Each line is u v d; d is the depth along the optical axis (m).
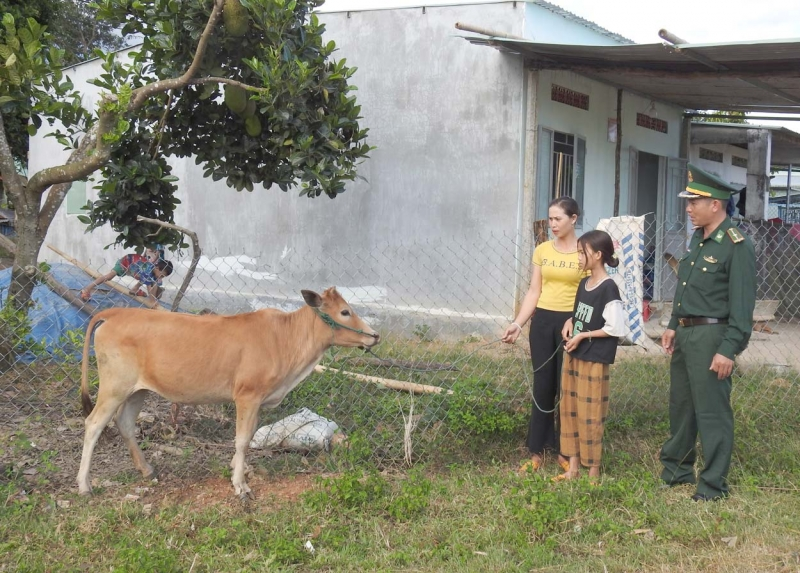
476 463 5.73
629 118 12.32
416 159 10.41
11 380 6.48
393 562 4.19
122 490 5.05
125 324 4.99
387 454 5.75
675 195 13.88
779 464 5.75
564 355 5.44
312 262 11.26
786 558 4.25
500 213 9.90
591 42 11.22
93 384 6.04
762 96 11.53
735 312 4.91
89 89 14.15
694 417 5.28
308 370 5.32
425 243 10.41
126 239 6.96
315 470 5.53
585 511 4.75
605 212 11.87
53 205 6.81
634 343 6.38
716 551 4.34
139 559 3.94
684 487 5.32
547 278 5.59
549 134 10.38
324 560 4.18
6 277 7.35
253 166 7.36
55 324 7.02
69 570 3.93
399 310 10.45
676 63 9.02
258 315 5.19
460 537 4.48
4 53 5.89
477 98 9.99
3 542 4.21
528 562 4.16
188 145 7.33
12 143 17.14
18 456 5.39
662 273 13.12
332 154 7.03
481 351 8.74
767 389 7.41
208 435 6.20
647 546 4.39
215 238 12.09
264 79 6.31
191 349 4.97
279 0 6.25
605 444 6.08
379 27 10.53
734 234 5.00
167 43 6.47
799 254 12.77
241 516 4.68
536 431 5.63
